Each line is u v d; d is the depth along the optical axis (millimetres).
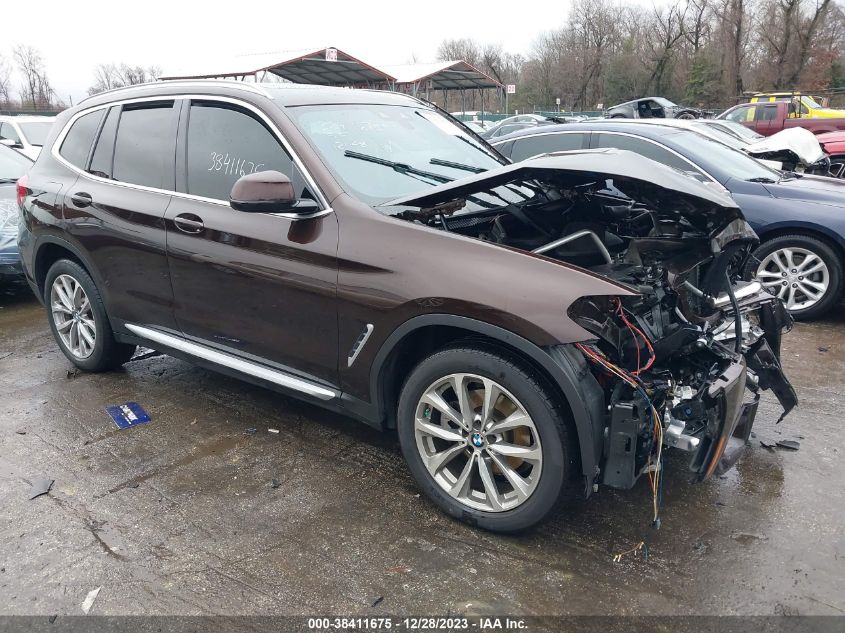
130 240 3820
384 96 4113
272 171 2930
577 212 3541
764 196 5730
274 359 3373
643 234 3461
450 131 4145
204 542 2787
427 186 3387
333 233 3016
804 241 5582
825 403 4125
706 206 2887
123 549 2740
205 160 3576
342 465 3408
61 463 3430
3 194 6785
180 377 4547
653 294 2877
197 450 3559
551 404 2543
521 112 63219
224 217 3398
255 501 3086
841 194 5609
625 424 2494
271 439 3684
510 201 3678
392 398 3090
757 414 3980
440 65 29750
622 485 2537
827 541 2779
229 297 3430
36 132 12664
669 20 53906
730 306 3346
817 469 3354
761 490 3170
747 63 49188
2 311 6297
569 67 61469
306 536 2828
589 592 2494
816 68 45500
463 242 2746
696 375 2824
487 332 2594
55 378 4547
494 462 2807
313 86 3818
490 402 2691
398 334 2834
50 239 4305
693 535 2832
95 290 4250
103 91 4410
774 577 2566
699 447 2715
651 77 56406
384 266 2844
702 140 6414
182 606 2430
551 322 2463
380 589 2516
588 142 6570
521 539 2807
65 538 2812
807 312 5699
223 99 3553
